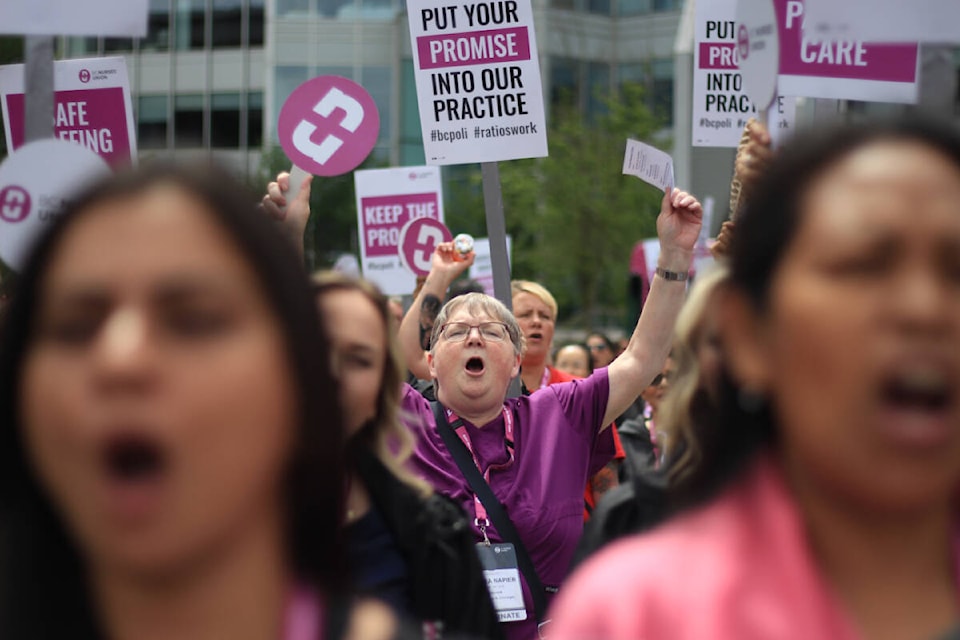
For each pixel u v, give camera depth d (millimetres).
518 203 42031
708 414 1627
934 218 1347
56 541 1450
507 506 5066
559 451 5219
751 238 1447
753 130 2869
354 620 1440
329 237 42094
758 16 4133
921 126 1417
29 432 1291
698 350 2234
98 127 6359
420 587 3494
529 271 43188
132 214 1297
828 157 1417
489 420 5227
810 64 4875
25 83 4922
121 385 1215
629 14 55438
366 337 3543
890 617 1432
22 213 4957
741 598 1395
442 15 7312
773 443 1519
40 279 1308
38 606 1447
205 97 52250
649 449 5387
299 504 1371
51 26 4766
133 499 1223
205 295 1267
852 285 1354
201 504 1236
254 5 52156
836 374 1348
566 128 42906
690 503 1549
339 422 1398
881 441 1339
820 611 1387
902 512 1398
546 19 54344
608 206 41594
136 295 1267
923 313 1318
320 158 7672
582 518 5176
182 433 1226
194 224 1293
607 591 1443
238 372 1257
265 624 1329
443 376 5227
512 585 4949
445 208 45625
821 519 1442
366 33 52438
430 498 3559
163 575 1281
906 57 4930
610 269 41719
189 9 52250
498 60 7305
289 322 1310
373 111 7680
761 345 1452
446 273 7117
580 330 43188
